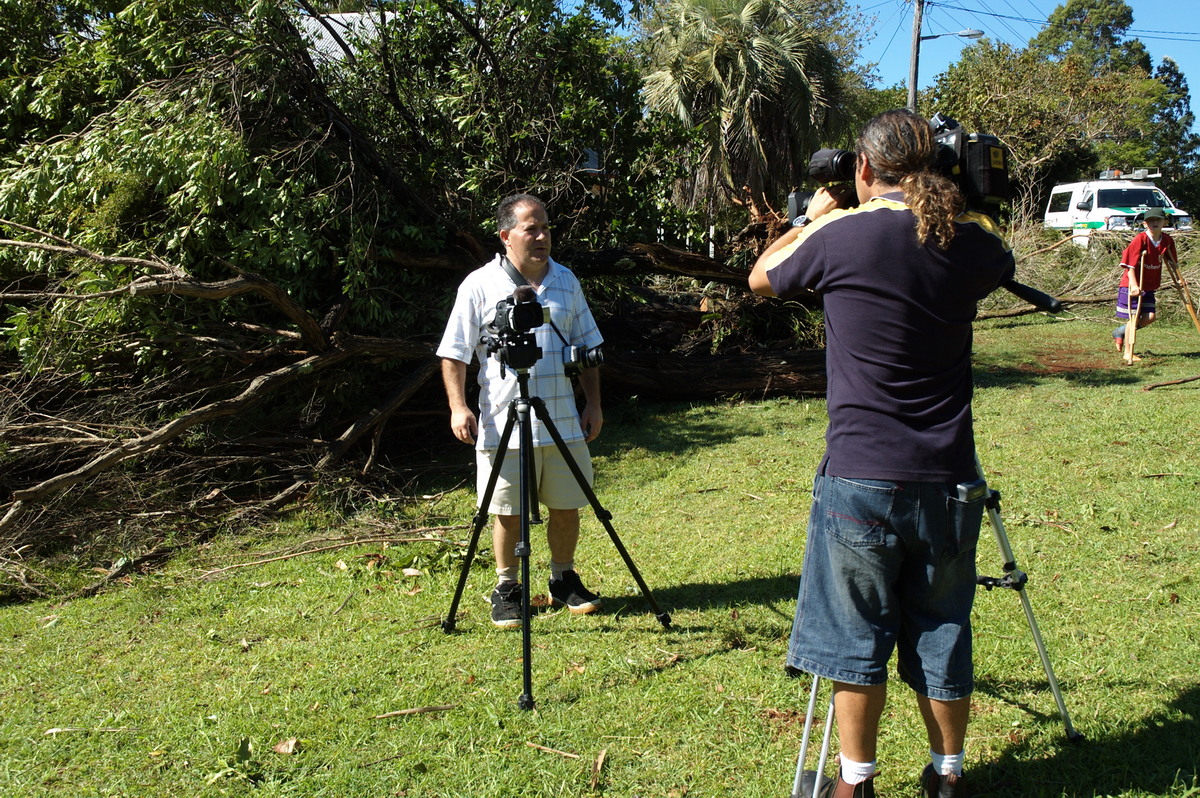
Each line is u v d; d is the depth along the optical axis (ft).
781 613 12.76
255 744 9.97
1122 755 9.04
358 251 20.58
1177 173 150.82
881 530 7.43
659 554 15.35
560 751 9.63
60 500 16.46
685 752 9.55
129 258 17.24
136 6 19.89
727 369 26.35
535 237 12.29
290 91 21.30
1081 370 28.86
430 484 20.02
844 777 7.89
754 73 48.14
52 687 11.50
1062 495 16.76
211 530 17.17
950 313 7.41
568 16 25.72
